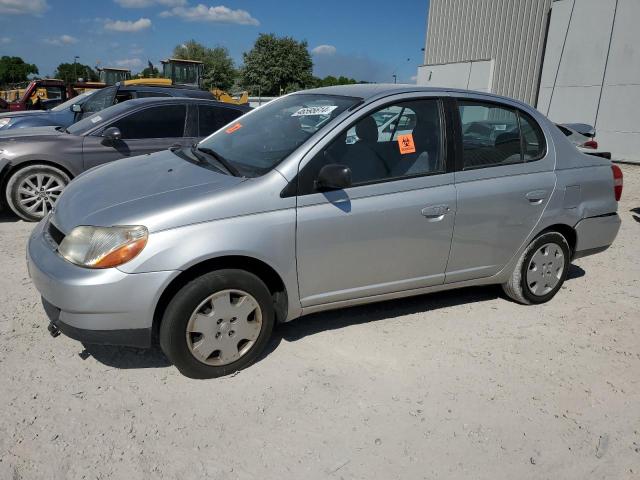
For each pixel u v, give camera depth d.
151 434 2.68
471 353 3.61
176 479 2.41
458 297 4.53
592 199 4.38
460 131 3.76
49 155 6.09
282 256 3.14
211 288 2.98
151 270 2.81
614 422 2.97
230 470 2.47
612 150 14.34
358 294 3.54
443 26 21.58
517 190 3.94
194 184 3.14
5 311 3.87
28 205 6.18
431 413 2.96
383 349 3.60
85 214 3.02
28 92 17.44
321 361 3.41
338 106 3.55
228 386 3.10
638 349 3.78
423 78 22.20
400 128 3.57
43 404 2.85
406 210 3.49
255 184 3.09
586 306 4.48
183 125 6.92
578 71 15.12
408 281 3.70
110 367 3.23
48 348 3.40
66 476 2.38
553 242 4.29
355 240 3.36
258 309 3.18
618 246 6.34
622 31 13.83
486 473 2.55
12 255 5.05
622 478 2.58
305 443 2.67
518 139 4.06
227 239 2.94
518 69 18.05
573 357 3.63
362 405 2.99
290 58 74.31
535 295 4.35
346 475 2.48
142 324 2.87
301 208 3.17
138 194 3.10
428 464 2.58
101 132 6.45
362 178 3.38
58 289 2.81
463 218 3.73
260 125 3.89
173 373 3.21
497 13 18.73
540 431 2.87
